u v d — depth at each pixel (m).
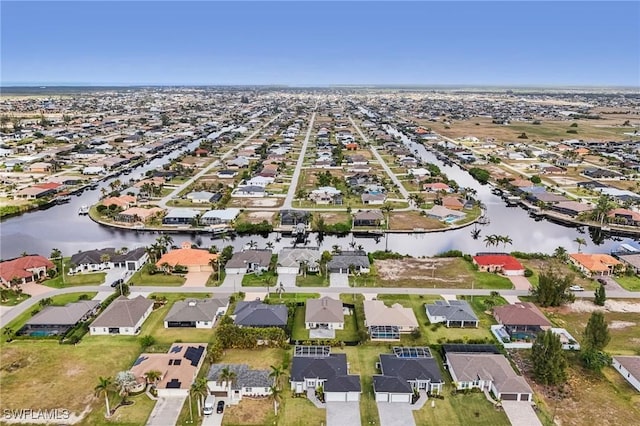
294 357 81.56
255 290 110.94
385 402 73.69
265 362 83.00
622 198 196.88
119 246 144.50
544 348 78.75
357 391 73.62
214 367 78.75
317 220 166.38
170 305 103.19
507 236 159.62
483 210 188.00
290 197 197.50
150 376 74.81
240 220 166.00
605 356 82.44
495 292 109.75
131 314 93.56
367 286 113.94
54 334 90.56
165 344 88.25
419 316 99.94
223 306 100.38
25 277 112.19
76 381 77.06
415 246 148.50
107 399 70.00
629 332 94.56
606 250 148.38
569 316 101.12
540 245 152.00
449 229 163.25
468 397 74.94
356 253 129.00
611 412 71.56
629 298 109.81
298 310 101.94
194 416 69.75
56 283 113.31
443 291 111.81
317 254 125.38
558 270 124.25
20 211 177.75
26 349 86.06
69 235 154.38
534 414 70.94
